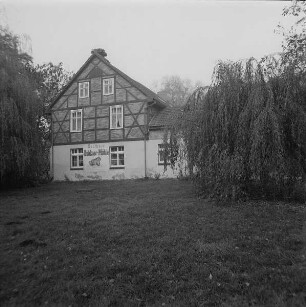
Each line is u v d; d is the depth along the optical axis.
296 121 8.96
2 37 17.55
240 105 9.60
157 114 22.53
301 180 9.41
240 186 9.62
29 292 4.38
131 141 21.89
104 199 11.90
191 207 9.24
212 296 4.12
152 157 21.19
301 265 4.91
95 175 22.91
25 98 16.72
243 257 5.29
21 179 17.75
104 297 4.18
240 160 9.14
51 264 5.30
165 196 11.76
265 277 4.56
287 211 8.30
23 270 5.11
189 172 10.76
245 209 8.66
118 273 4.88
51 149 24.44
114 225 7.57
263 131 8.76
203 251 5.60
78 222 8.01
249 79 9.66
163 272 4.85
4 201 12.57
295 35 13.81
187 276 4.71
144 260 5.32
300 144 9.25
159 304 3.99
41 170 18.48
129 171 21.78
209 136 10.05
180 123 11.07
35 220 8.50
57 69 31.73
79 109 23.81
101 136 22.91
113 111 22.78
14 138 15.62
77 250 5.91
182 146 11.26
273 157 8.85
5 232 7.37
